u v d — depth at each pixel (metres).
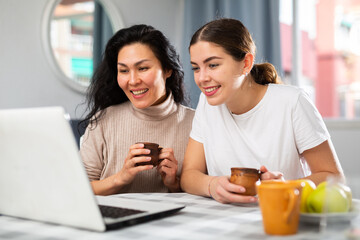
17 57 3.06
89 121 1.70
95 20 3.38
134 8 3.69
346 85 3.74
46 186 0.80
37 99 3.14
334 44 3.75
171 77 1.71
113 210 0.90
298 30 3.72
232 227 0.81
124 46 1.55
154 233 0.77
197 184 1.23
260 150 1.40
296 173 1.42
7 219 0.90
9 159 0.83
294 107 1.37
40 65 3.14
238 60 1.21
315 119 1.36
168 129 1.68
